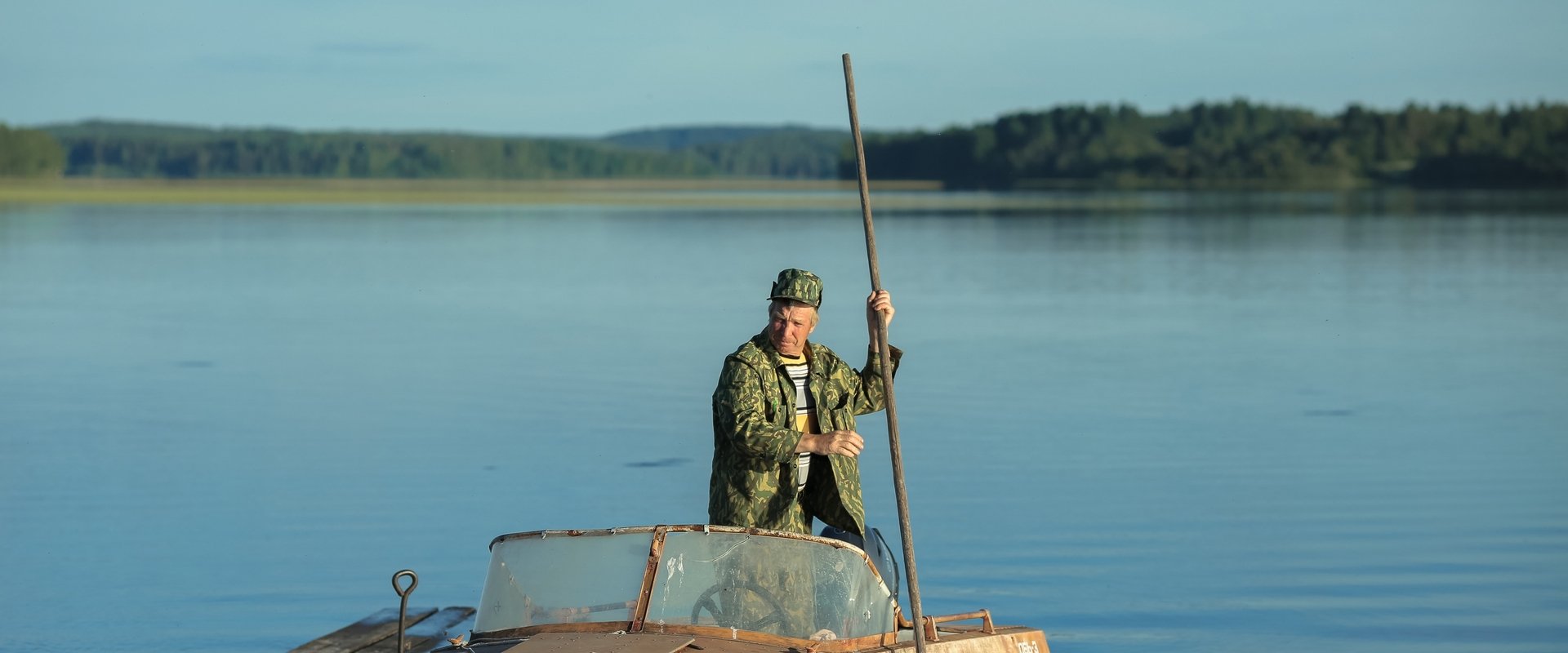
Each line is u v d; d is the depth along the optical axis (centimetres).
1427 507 1452
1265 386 2186
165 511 1443
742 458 805
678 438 1791
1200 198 12850
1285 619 1107
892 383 801
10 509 1450
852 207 10506
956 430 1850
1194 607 1130
